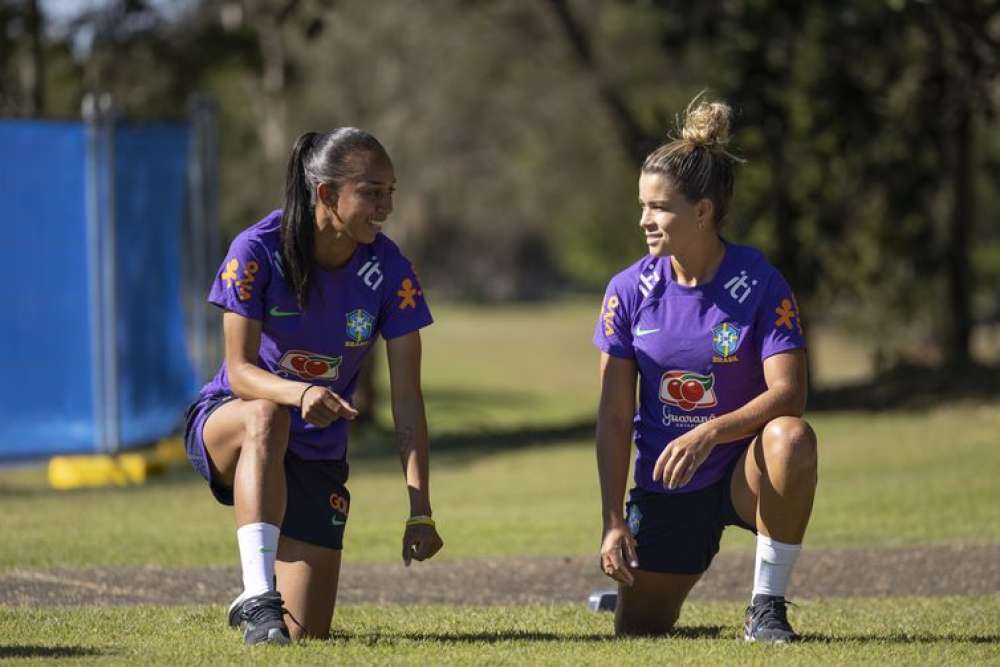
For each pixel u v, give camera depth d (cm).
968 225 7331
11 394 4944
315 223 1905
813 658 1739
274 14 6981
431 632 2073
